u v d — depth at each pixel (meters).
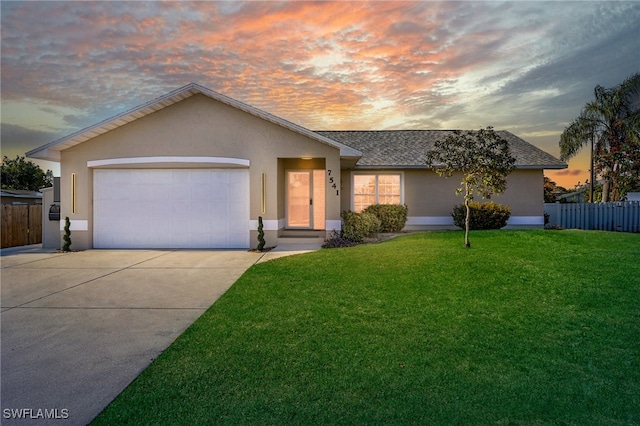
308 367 3.81
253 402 3.16
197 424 2.87
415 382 3.52
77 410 3.08
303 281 7.22
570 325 4.98
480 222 14.07
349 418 2.95
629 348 4.31
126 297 6.54
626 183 20.42
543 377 3.66
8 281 7.77
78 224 12.28
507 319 5.20
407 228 15.72
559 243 9.96
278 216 12.62
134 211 12.48
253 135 12.05
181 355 4.11
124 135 12.00
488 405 3.17
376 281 7.08
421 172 15.82
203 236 12.38
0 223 13.11
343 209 15.85
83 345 4.45
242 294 6.46
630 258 8.28
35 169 38.25
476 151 9.70
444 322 5.09
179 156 11.77
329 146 12.07
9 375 3.71
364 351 4.20
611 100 22.11
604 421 2.97
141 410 3.06
